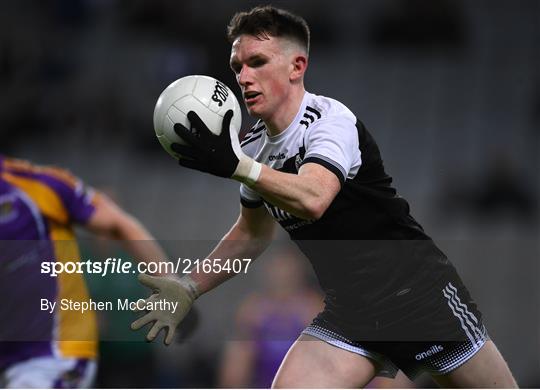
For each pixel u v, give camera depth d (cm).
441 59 5381
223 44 4697
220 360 2688
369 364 1342
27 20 5409
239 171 1113
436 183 4616
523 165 4766
